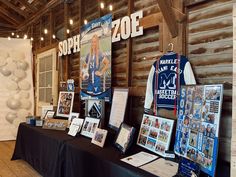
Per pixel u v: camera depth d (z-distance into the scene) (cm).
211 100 182
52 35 575
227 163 214
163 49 278
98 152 245
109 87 362
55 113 441
